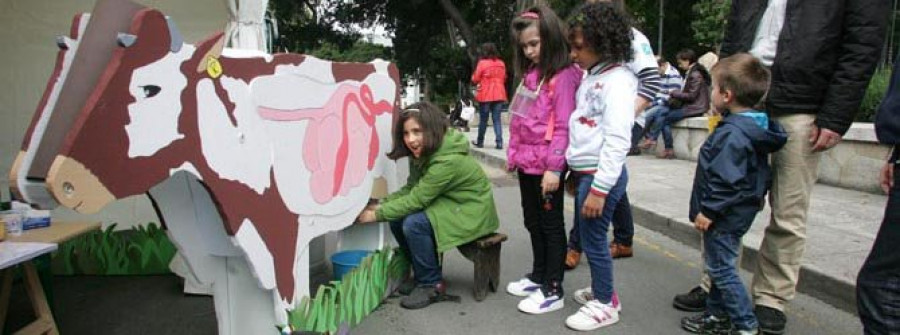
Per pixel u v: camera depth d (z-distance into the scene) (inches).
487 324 130.2
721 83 112.0
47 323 117.3
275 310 101.5
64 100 67.0
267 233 98.0
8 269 115.5
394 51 1097.4
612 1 119.9
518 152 133.9
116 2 73.3
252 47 152.3
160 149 75.8
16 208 127.3
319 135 114.5
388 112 148.0
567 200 264.5
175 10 169.3
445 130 134.2
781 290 122.0
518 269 167.9
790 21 114.6
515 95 135.7
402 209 133.9
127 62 70.4
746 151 108.7
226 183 88.1
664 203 227.6
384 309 138.3
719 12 607.8
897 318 82.7
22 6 169.6
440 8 1003.3
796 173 116.2
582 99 119.8
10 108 170.7
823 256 157.5
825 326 129.3
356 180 130.6
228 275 102.0
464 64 1069.1
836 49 111.5
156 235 164.6
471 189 137.8
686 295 138.6
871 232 180.9
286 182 103.7
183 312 140.9
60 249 165.2
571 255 165.3
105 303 146.4
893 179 83.9
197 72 82.2
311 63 111.3
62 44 68.4
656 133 357.7
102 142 67.4
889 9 109.0
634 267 169.5
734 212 112.1
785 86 115.2
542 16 124.2
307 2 1034.1
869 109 283.6
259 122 96.1
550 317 133.6
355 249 150.1
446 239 134.7
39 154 64.7
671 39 980.6
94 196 66.5
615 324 129.8
